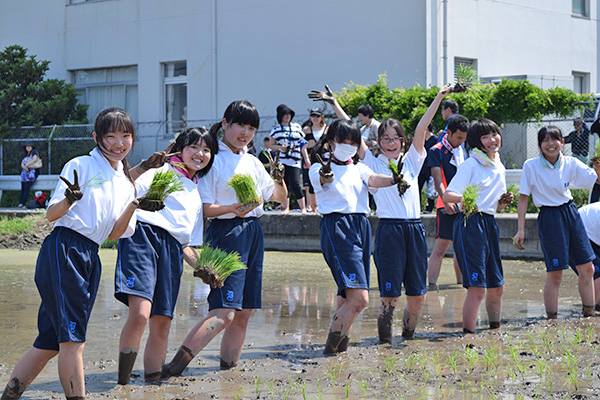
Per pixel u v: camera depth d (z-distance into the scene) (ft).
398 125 22.95
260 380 18.40
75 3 88.63
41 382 18.21
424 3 66.39
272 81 75.72
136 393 17.26
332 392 17.08
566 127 56.54
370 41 69.62
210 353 21.57
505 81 56.49
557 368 18.93
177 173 18.74
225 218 19.61
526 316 26.86
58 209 15.38
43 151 79.46
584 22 80.38
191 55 80.74
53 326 16.21
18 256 48.88
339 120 21.57
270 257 45.88
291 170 49.08
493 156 24.53
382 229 22.72
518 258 43.37
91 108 88.94
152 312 18.25
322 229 21.52
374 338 23.44
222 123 20.07
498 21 71.72
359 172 21.83
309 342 22.97
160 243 18.21
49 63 89.04
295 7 74.02
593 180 26.35
